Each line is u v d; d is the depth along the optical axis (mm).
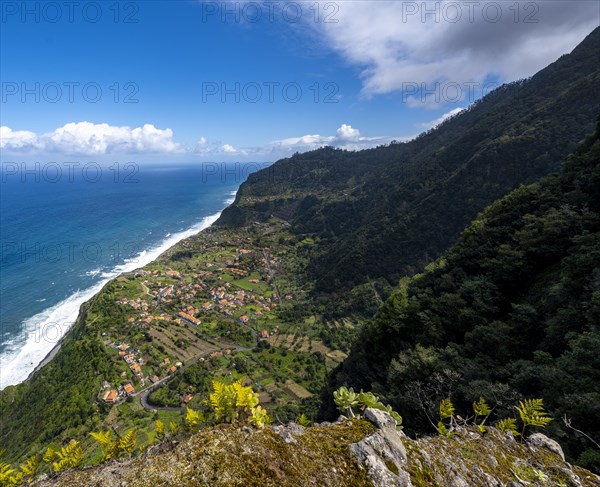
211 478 1921
